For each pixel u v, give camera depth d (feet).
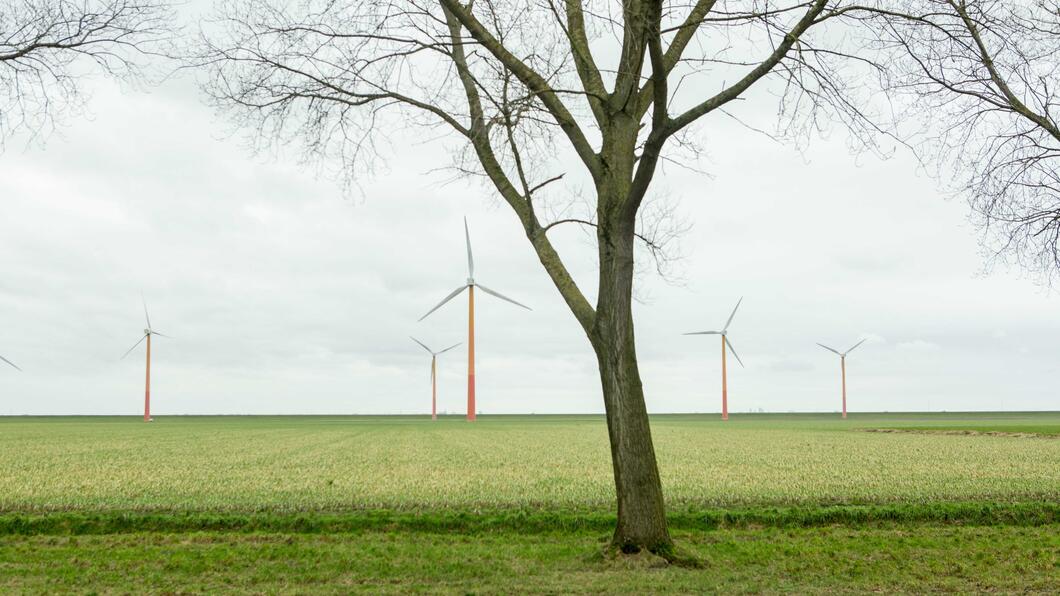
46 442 167.84
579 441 169.37
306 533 49.34
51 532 49.73
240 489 68.74
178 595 32.40
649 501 37.58
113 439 183.93
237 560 39.40
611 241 37.65
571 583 33.88
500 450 133.80
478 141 40.81
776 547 42.55
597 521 50.67
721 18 32.09
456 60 40.14
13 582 34.63
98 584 34.35
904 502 59.57
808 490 66.03
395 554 40.91
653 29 32.14
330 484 72.59
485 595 32.04
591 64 39.40
